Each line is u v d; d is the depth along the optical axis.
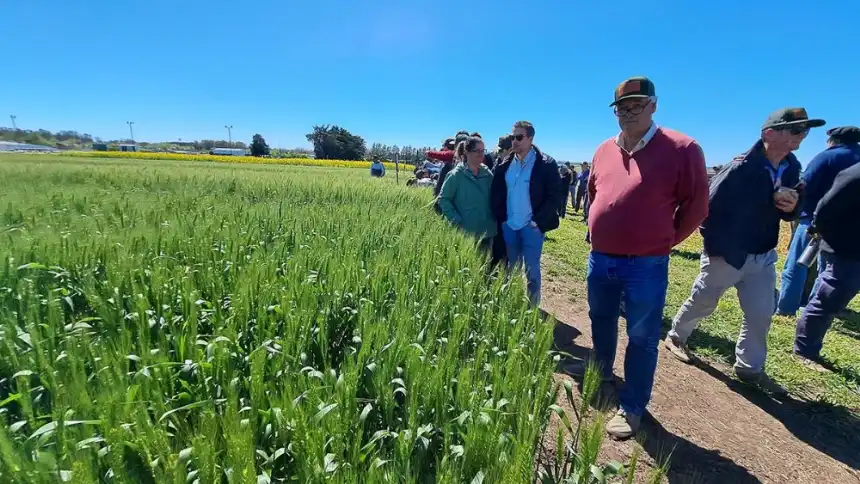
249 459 1.09
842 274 3.92
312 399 1.47
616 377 3.64
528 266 4.49
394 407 1.85
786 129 3.00
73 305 2.58
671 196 2.65
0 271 2.33
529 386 1.77
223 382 1.77
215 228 3.96
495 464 1.33
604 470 1.67
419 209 6.65
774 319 5.50
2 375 1.77
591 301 3.16
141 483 1.22
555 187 4.32
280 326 2.34
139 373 1.58
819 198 5.11
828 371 4.09
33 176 9.01
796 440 3.03
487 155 6.42
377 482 1.26
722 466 2.64
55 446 1.34
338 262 3.17
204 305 2.63
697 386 3.66
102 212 4.60
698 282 3.90
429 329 2.41
